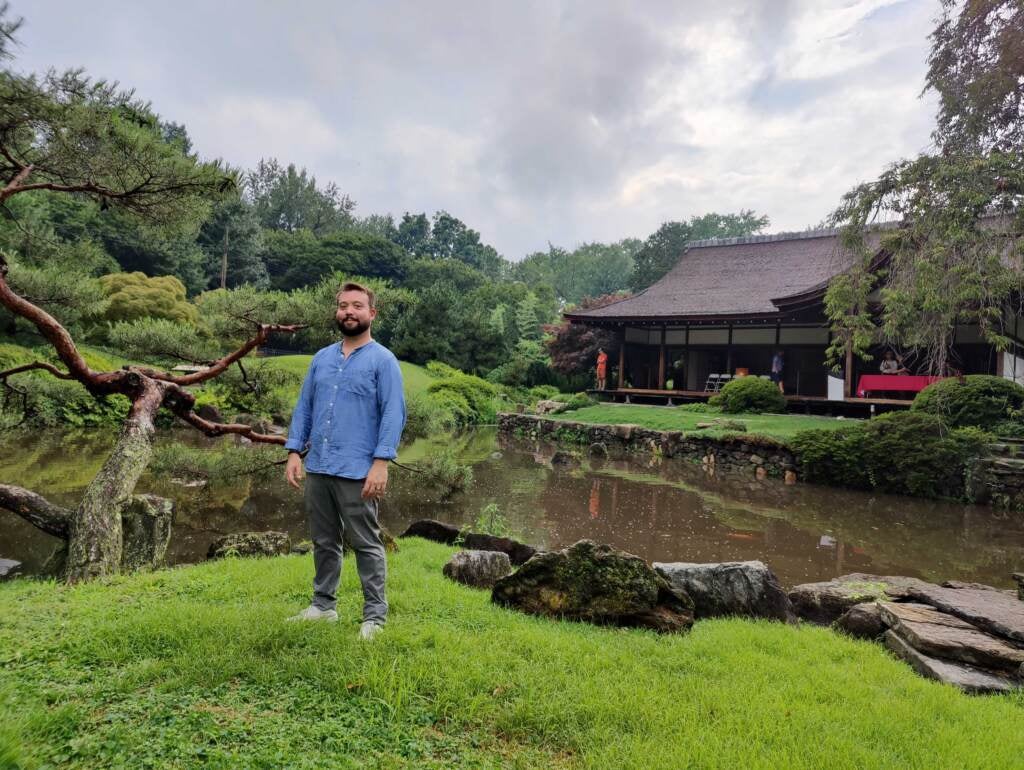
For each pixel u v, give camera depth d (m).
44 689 2.02
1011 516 9.34
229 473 6.39
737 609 3.95
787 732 2.10
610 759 1.84
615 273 78.62
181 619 2.71
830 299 12.55
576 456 15.12
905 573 6.27
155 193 5.48
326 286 6.43
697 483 11.66
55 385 8.19
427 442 17.05
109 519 4.37
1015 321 16.39
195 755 1.68
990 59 10.60
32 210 17.64
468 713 2.07
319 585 2.99
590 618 3.42
